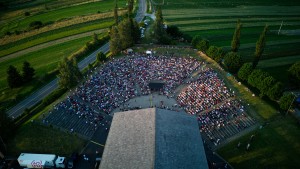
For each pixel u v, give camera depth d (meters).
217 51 111.50
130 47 129.00
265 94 91.12
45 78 111.88
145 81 103.00
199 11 185.62
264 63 118.00
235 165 71.00
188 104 90.94
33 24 166.75
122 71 108.50
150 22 165.88
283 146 74.69
